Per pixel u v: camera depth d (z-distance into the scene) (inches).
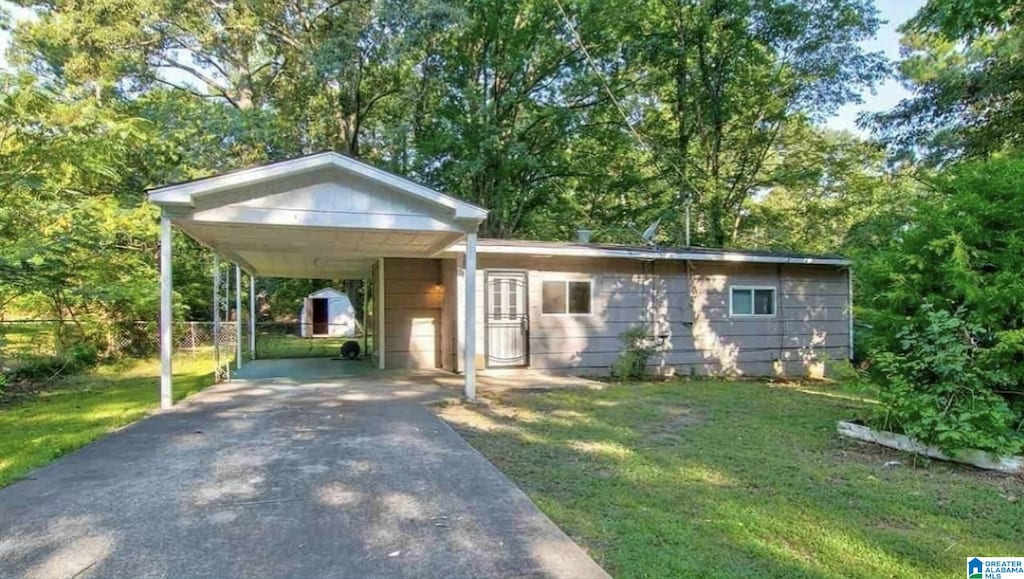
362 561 109.6
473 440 210.5
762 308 474.9
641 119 810.8
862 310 226.5
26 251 321.7
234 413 257.0
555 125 762.8
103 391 355.6
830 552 115.0
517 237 848.3
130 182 581.0
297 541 118.6
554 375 410.6
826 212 821.9
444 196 289.6
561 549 115.0
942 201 221.6
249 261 466.9
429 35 612.7
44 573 104.7
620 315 441.7
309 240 341.4
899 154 534.9
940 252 205.6
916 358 198.5
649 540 120.0
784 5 674.8
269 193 273.3
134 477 162.1
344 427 228.2
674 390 345.1
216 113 657.6
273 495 146.9
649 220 786.8
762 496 148.8
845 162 774.5
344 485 154.9
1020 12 287.4
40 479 160.9
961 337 192.7
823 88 699.4
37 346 445.7
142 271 508.4
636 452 193.3
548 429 230.2
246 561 109.5
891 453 193.5
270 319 1087.6
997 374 181.2
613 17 692.1
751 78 731.4
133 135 390.0
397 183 283.3
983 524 131.0
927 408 185.5
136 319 535.5
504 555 112.2
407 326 454.6
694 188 733.3
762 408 282.2
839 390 351.3
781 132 785.6
